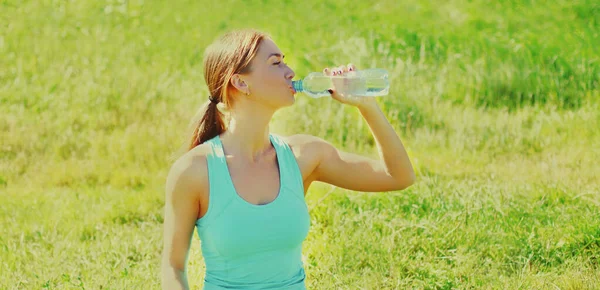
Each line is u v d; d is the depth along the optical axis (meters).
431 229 4.88
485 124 7.50
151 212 5.82
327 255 4.64
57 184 6.90
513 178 6.07
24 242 5.35
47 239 5.29
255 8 13.62
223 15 13.09
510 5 12.38
